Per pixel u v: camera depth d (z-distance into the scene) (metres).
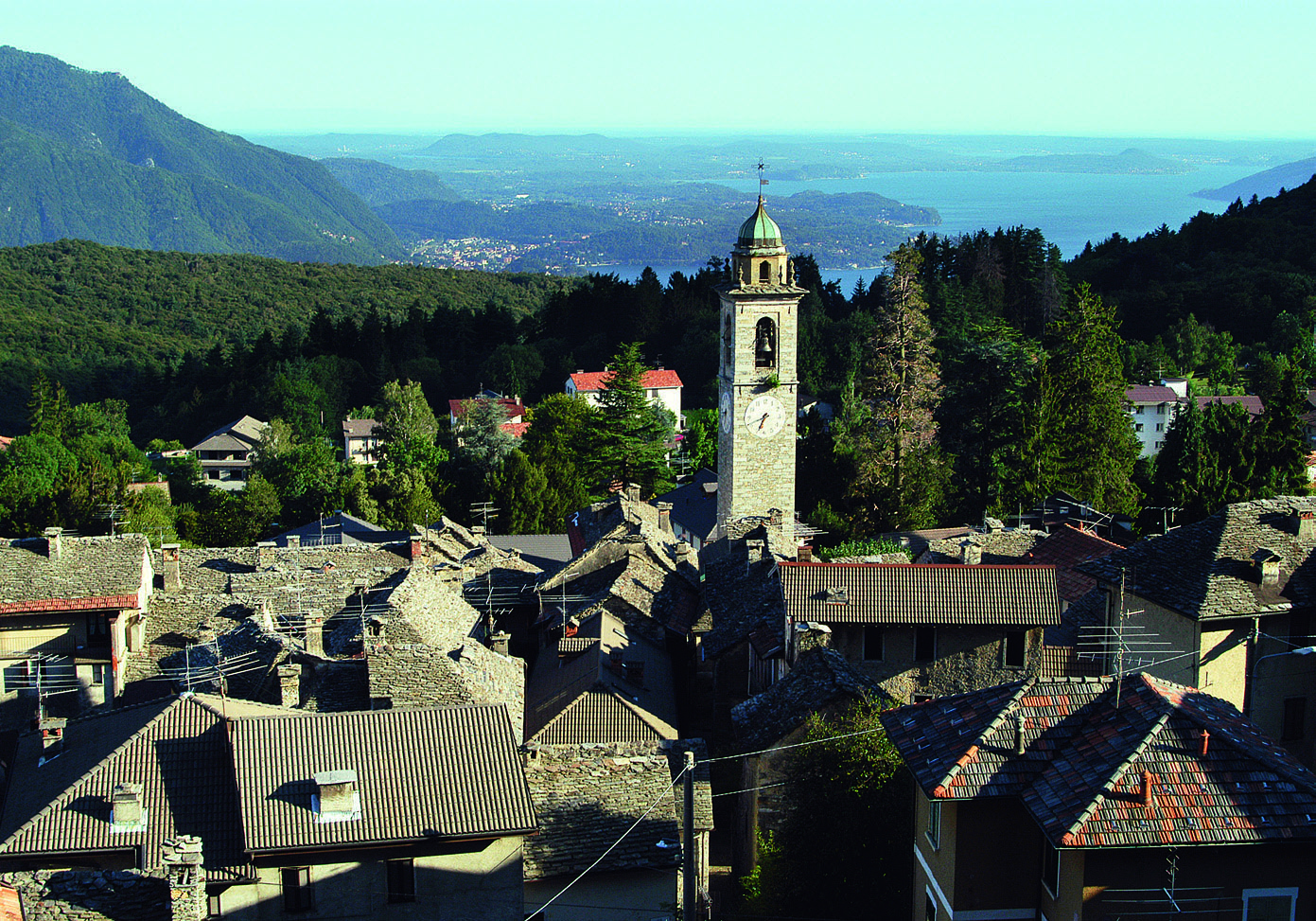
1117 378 113.38
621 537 73.38
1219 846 27.55
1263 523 52.31
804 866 39.22
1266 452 97.44
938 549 73.25
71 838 35.88
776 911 39.09
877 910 38.31
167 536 107.81
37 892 33.31
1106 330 114.25
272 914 35.81
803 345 193.88
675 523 111.69
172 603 65.38
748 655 60.28
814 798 39.56
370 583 69.44
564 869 38.84
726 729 60.06
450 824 36.22
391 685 50.72
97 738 41.69
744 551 71.19
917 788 34.53
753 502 88.62
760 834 44.09
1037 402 106.81
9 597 60.22
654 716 55.16
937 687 53.19
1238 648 48.75
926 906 33.28
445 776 37.66
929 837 33.00
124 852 35.75
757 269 86.31
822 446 117.00
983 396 118.81
